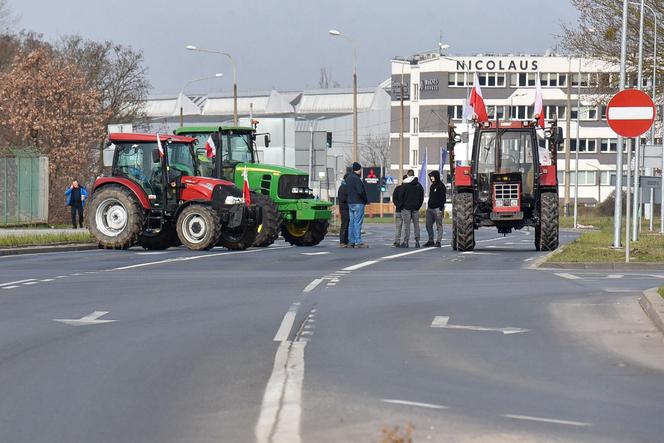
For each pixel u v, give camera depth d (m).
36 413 18.95
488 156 68.56
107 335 28.66
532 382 22.39
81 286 42.00
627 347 27.19
